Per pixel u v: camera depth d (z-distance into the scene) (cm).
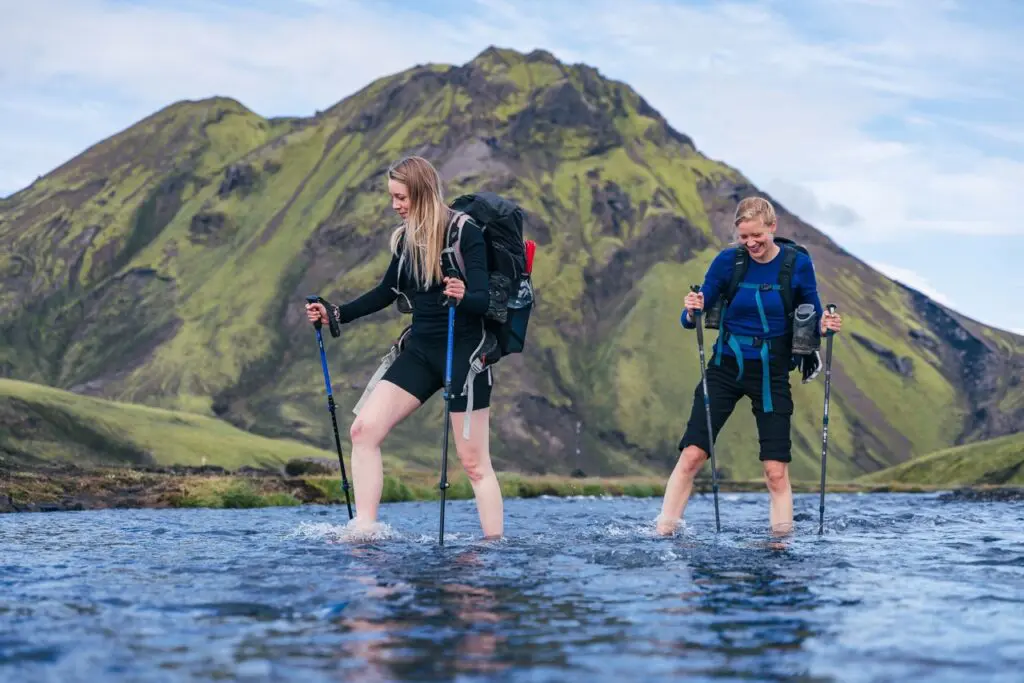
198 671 323
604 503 2284
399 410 802
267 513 1412
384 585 517
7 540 814
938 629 400
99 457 7350
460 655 348
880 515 1336
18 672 322
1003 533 941
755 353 927
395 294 830
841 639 380
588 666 332
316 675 318
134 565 607
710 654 352
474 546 732
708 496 3094
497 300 783
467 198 810
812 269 930
